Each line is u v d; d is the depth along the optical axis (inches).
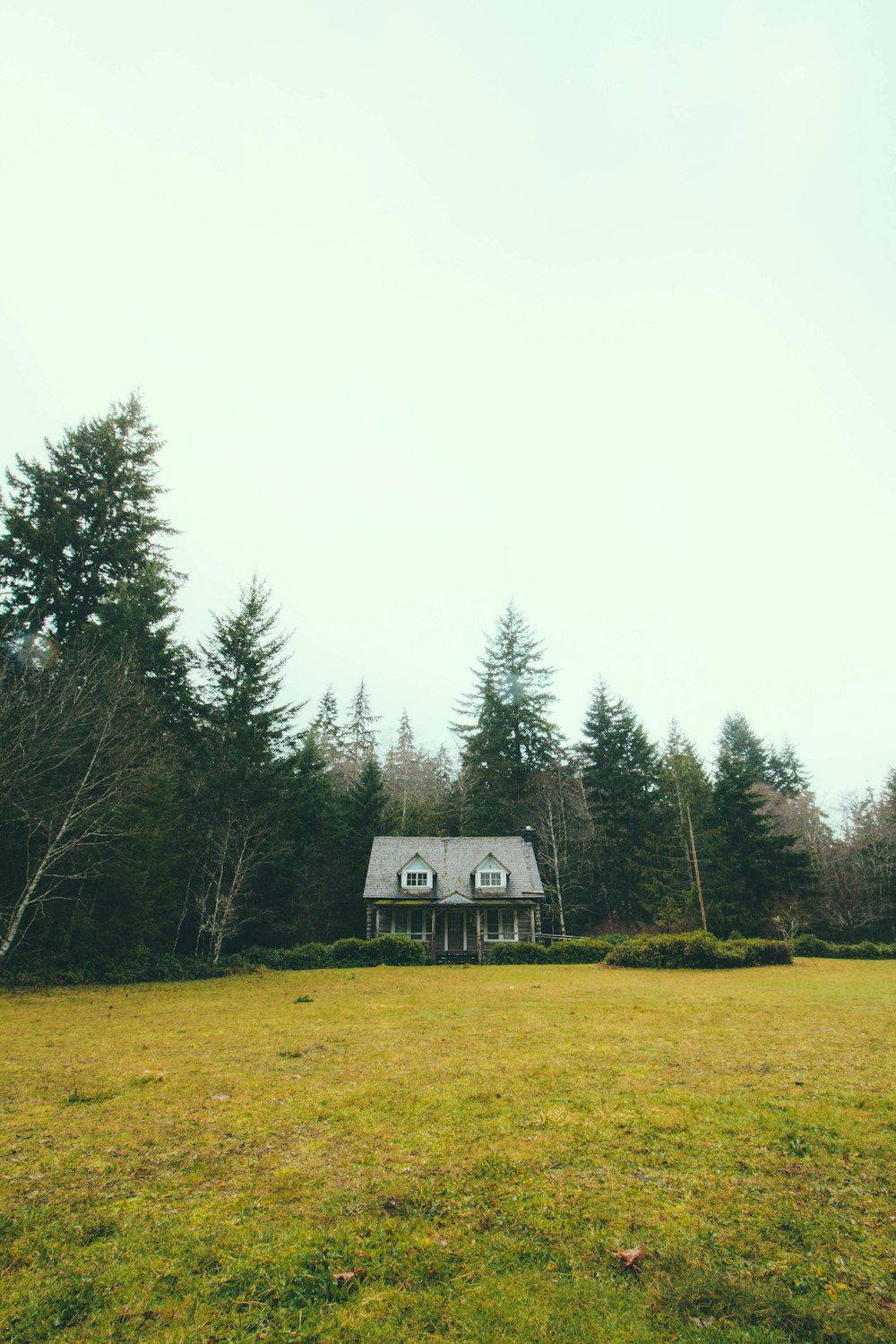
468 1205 170.1
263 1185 182.5
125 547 1081.4
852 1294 129.1
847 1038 374.9
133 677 888.3
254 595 1194.0
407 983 759.7
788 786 2212.1
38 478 1026.7
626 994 619.2
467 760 1745.8
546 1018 468.8
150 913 889.5
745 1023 434.0
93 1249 149.3
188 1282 136.9
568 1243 151.3
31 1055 349.1
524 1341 118.5
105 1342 118.7
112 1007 551.5
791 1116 234.4
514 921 1322.6
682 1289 130.0
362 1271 140.7
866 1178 182.4
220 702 1126.4
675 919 1333.7
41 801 751.1
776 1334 118.6
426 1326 122.9
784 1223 158.6
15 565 965.2
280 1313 126.9
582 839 1605.6
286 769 1172.5
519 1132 222.7
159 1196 175.9
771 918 1375.5
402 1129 226.7
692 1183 182.1
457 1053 348.5
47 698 745.6
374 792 1546.5
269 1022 462.6
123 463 1147.9
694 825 1444.4
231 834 989.2
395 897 1267.2
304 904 1323.8
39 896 797.2
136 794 826.8
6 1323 123.3
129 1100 261.7
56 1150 208.2
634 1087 275.1
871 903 1509.6
